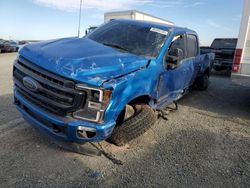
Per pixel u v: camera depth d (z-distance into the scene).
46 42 4.12
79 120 3.15
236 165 3.84
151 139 4.51
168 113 6.06
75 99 3.08
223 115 6.26
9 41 29.84
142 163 3.67
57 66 3.18
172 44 4.93
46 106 3.32
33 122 3.55
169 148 4.21
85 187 3.04
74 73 3.09
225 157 4.06
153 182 3.25
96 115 3.15
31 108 3.45
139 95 3.82
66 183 3.08
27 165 3.34
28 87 3.42
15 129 4.32
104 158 3.70
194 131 5.06
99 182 3.15
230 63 13.13
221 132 5.12
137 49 4.44
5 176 3.07
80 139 3.27
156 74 4.23
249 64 6.23
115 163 3.60
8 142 3.87
